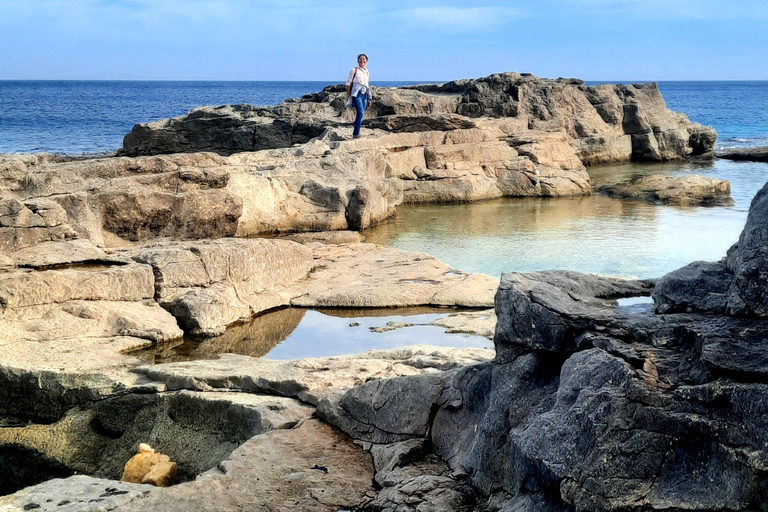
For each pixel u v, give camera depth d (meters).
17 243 9.20
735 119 61.59
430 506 4.73
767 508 3.58
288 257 10.48
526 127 25.27
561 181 20.38
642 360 4.23
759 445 3.63
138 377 6.99
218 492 5.02
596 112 29.30
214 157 14.64
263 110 27.11
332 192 14.91
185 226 12.06
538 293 5.11
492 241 13.85
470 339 8.41
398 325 8.97
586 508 3.94
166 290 8.99
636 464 3.95
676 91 187.12
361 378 6.61
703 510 3.73
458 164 19.98
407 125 22.38
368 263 11.45
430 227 15.45
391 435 5.68
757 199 4.52
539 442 4.32
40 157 20.55
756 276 4.22
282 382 6.53
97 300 8.51
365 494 5.07
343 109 27.22
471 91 28.17
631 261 12.06
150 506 4.81
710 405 3.87
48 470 6.66
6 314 7.87
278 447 5.63
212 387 6.70
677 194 19.22
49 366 7.17
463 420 5.44
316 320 9.28
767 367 3.81
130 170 12.73
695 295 4.67
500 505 4.57
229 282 9.55
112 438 6.73
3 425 7.11
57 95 129.12
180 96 133.75
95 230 10.96
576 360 4.51
